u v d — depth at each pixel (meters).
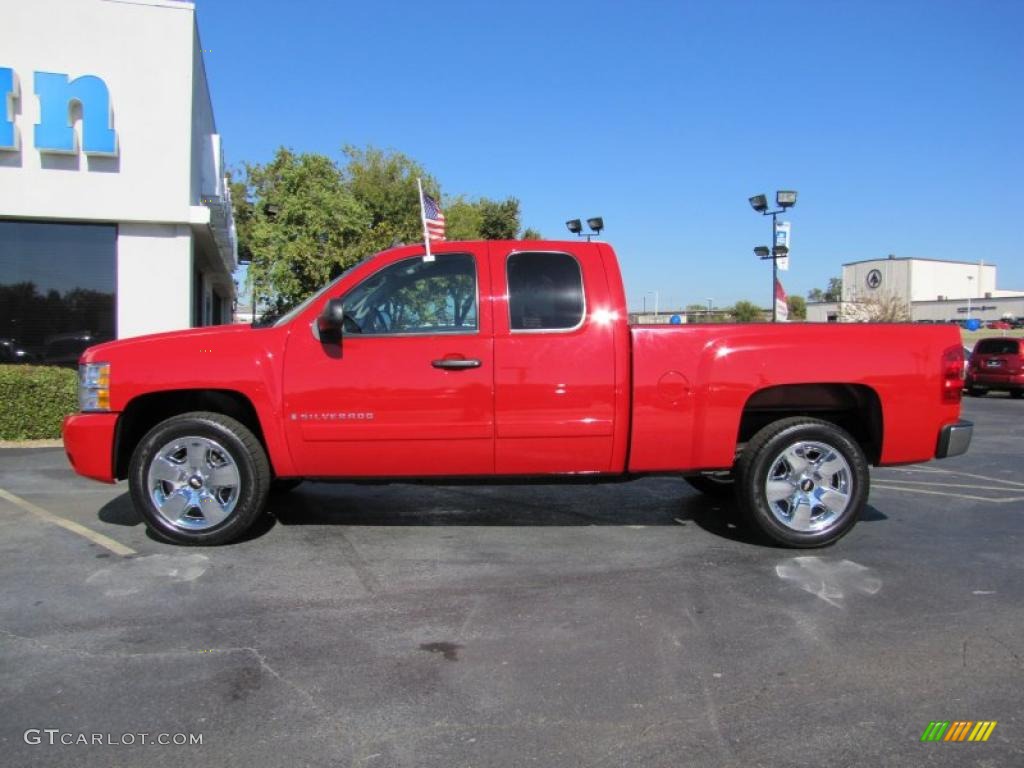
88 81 11.77
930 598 4.59
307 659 3.70
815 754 2.97
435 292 5.30
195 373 5.19
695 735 3.09
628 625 4.14
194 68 12.79
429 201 10.99
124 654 3.72
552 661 3.72
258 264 18.27
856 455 5.43
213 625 4.07
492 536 5.79
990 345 21.95
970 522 6.48
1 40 11.54
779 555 5.39
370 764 2.87
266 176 20.03
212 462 5.36
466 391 5.18
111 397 5.22
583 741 3.04
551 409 5.23
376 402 5.18
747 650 3.86
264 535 5.73
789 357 5.30
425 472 5.30
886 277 87.38
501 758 2.91
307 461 5.26
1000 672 3.65
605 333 5.25
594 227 13.57
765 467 5.39
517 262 5.32
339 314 4.93
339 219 18.25
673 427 5.27
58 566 4.96
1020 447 11.41
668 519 6.35
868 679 3.57
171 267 12.63
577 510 6.64
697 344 5.28
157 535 5.61
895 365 5.38
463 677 3.54
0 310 12.17
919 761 2.93
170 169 12.38
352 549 5.41
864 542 5.79
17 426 10.16
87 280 12.48
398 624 4.12
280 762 2.87
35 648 3.77
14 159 11.73
